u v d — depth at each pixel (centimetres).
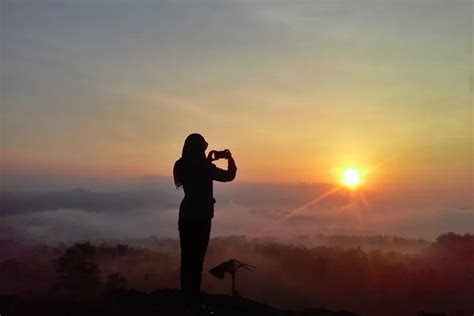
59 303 994
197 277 767
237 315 951
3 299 1039
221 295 1111
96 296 1086
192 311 766
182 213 760
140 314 889
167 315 885
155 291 1112
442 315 1594
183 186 771
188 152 775
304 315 1062
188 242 761
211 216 764
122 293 1092
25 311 940
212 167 768
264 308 1057
